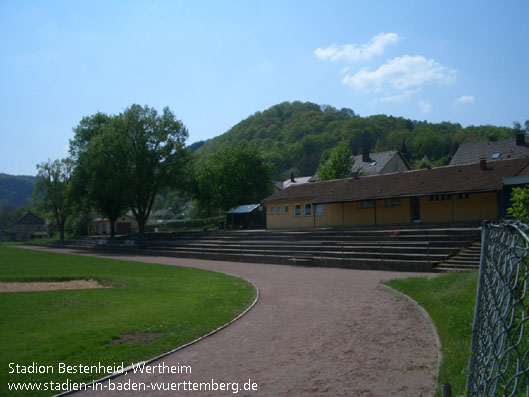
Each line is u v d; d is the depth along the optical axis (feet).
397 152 205.16
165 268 86.02
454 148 396.78
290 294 50.90
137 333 33.32
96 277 69.21
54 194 256.93
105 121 205.87
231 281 63.67
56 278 69.62
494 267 15.01
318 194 127.95
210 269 84.17
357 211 115.85
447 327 29.91
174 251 125.59
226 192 201.87
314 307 42.83
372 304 42.88
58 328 34.35
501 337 12.89
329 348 29.04
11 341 30.71
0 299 48.32
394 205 107.14
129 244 159.94
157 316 38.83
